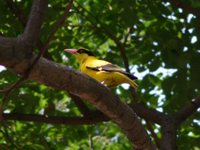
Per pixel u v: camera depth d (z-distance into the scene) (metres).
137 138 8.02
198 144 14.12
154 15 14.12
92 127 15.38
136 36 14.73
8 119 12.61
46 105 14.46
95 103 7.45
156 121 12.71
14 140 13.02
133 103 13.09
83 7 14.93
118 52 15.03
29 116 12.78
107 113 7.68
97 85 7.22
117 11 14.45
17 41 6.20
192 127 14.31
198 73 13.44
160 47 14.02
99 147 16.14
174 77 13.61
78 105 13.20
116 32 14.73
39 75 6.59
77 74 6.95
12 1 13.30
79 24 15.07
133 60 14.73
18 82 6.55
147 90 14.39
